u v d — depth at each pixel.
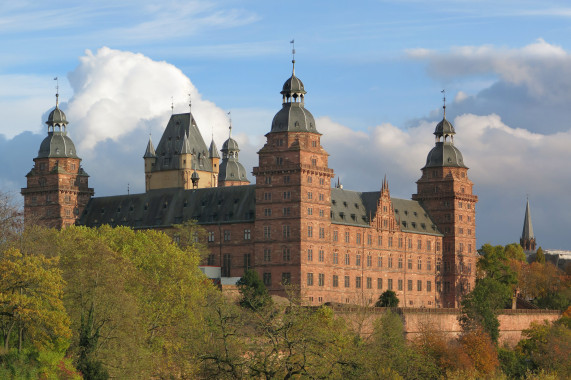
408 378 146.00
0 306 132.62
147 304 159.62
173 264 171.12
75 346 143.88
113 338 140.88
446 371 174.75
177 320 161.00
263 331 111.19
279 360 105.88
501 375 185.12
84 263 149.62
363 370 120.19
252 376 103.56
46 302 138.38
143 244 179.75
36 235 165.75
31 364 133.75
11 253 139.50
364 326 192.00
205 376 106.94
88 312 145.25
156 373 139.50
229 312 117.25
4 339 140.25
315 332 113.31
